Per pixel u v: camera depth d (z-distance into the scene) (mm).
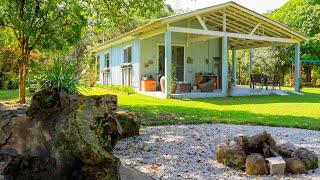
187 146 5637
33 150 2844
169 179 4016
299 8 28250
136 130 6355
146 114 9109
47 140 2828
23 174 2771
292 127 7500
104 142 2736
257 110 10289
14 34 10391
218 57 18672
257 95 15734
